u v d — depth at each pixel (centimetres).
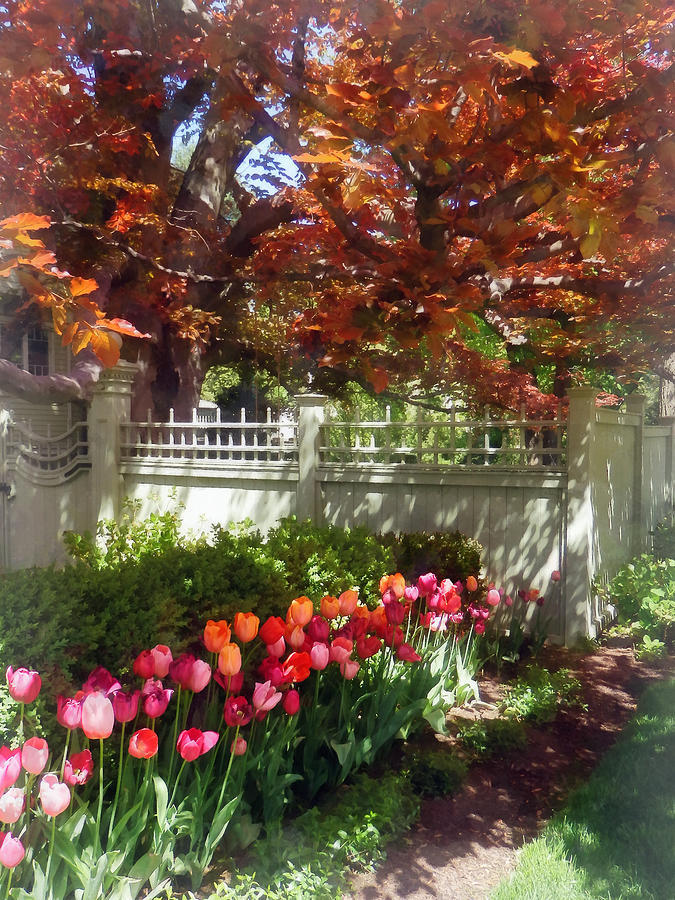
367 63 368
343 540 537
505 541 615
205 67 488
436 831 322
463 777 362
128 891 231
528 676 506
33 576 348
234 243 841
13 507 901
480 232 335
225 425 753
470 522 631
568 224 299
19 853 200
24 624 287
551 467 593
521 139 332
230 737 316
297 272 680
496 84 311
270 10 373
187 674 276
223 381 1305
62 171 644
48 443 868
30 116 571
